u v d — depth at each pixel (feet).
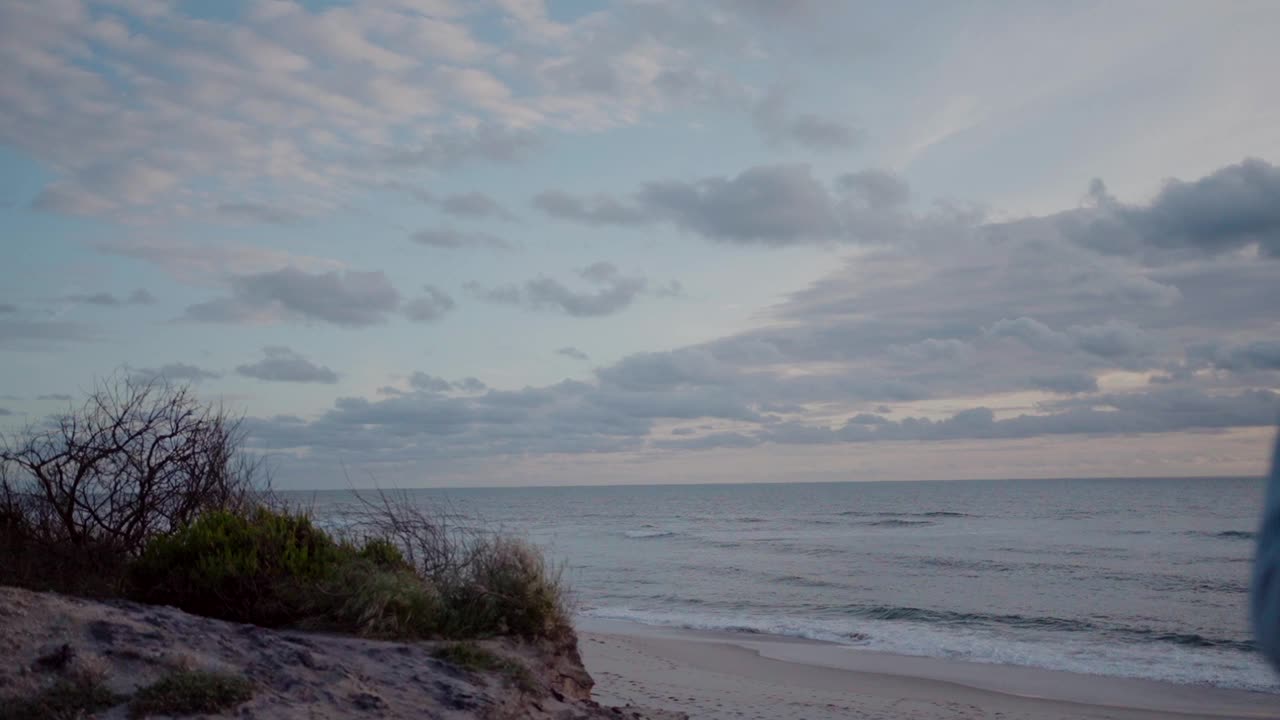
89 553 28.14
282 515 30.12
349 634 25.12
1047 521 220.23
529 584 29.04
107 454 30.19
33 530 28.37
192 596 25.59
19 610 18.57
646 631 72.28
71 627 18.51
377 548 30.48
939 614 82.38
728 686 45.37
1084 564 125.08
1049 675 55.26
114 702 16.24
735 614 83.82
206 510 29.96
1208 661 60.59
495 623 27.91
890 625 76.64
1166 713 45.24
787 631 72.54
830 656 60.64
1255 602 3.05
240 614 25.40
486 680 22.52
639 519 270.05
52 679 16.42
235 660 19.35
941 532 192.24
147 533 30.83
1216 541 160.97
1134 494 386.32
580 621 78.69
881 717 40.47
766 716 37.96
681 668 50.88
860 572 118.83
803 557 140.46
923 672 55.31
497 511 332.60
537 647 27.68
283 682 18.79
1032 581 108.06
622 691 41.57
